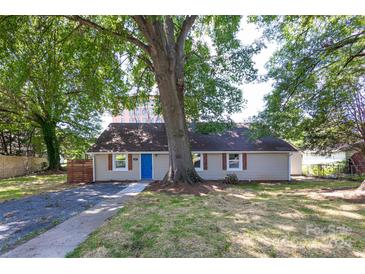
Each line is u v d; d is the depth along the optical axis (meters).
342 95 11.55
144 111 21.45
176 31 13.96
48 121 24.22
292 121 12.37
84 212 7.56
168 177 12.67
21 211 7.96
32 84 18.44
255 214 6.88
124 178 16.47
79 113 25.06
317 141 14.82
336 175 17.52
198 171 16.50
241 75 13.66
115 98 16.33
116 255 4.31
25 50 11.26
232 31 12.46
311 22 9.95
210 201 8.85
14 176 21.48
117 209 7.85
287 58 11.45
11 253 4.45
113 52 12.94
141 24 10.74
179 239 4.96
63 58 12.26
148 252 4.41
